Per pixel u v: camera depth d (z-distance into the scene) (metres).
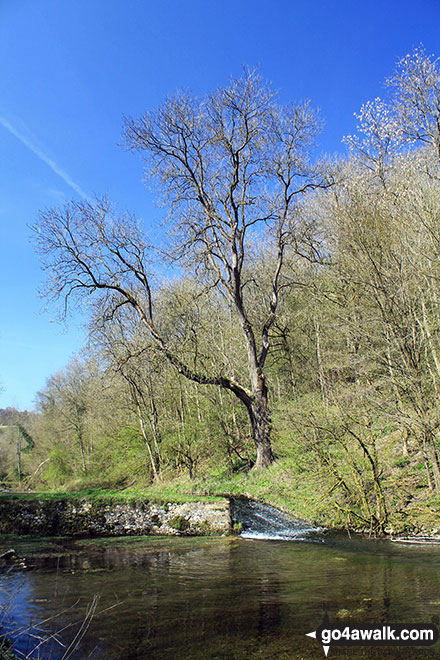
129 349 25.00
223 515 13.62
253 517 15.04
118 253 21.30
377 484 12.88
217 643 5.71
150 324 21.69
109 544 12.27
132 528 13.99
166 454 27.67
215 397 26.19
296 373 26.16
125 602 7.24
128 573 9.07
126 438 31.08
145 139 21.42
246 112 21.14
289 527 13.85
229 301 30.17
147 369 26.77
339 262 17.77
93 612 6.82
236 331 28.95
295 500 16.30
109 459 33.16
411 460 14.99
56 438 44.28
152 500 14.42
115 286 21.39
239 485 20.44
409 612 6.38
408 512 12.48
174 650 5.57
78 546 12.09
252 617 6.47
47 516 14.18
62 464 41.56
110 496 14.89
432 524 11.77
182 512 13.98
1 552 11.40
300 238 22.16
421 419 13.11
